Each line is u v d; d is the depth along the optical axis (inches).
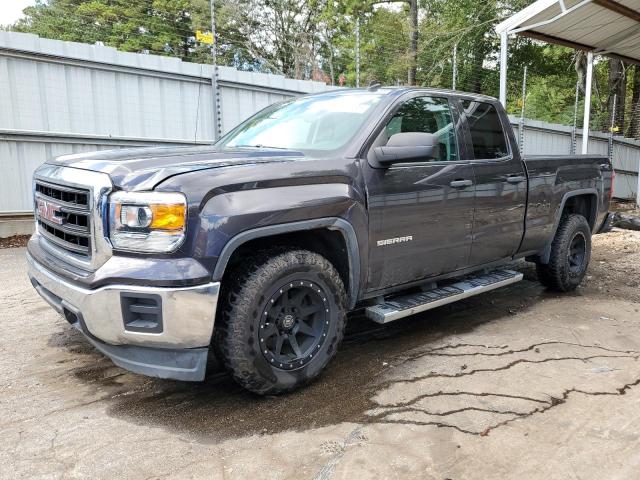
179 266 100.3
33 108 301.7
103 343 110.0
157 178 102.1
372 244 133.1
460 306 197.5
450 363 140.0
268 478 89.0
